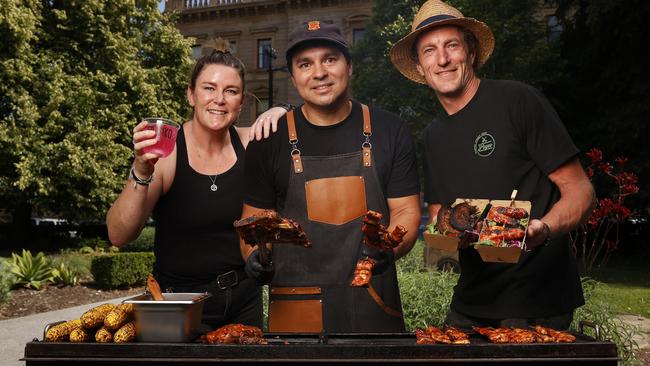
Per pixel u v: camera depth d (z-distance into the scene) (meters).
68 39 15.05
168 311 1.63
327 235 2.20
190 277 2.37
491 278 2.15
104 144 14.44
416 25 2.26
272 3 28.00
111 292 9.08
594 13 12.19
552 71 13.44
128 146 16.02
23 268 8.92
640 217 13.72
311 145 2.25
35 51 14.99
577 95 14.08
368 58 16.50
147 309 1.62
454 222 1.76
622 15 12.45
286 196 2.26
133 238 2.18
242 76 2.36
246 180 2.31
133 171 1.99
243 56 28.84
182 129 2.43
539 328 1.74
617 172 12.56
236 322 2.43
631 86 13.12
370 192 2.22
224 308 2.37
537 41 13.94
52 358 1.58
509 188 2.12
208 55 2.36
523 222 1.68
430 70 2.21
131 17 16.72
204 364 1.56
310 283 2.20
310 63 2.15
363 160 2.23
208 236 2.36
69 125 14.45
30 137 13.56
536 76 13.11
